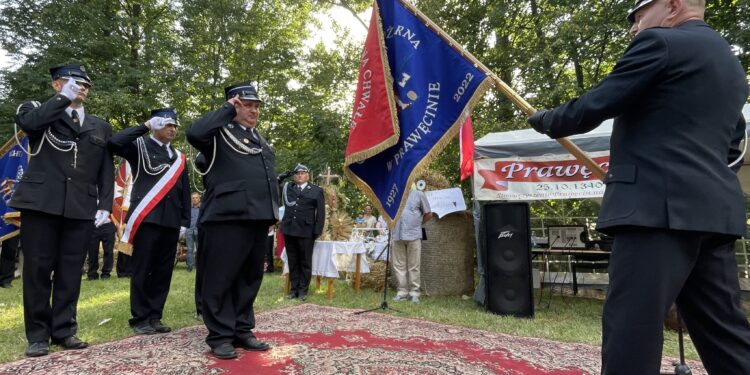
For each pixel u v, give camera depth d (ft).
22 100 45.19
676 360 10.41
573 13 34.91
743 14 29.53
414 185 21.17
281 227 19.01
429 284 21.74
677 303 5.40
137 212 12.10
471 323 14.28
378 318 14.43
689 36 4.70
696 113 4.55
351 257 21.02
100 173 11.52
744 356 4.91
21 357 9.55
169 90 49.37
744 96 4.91
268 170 10.61
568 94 35.40
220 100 52.11
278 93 56.08
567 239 20.42
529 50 38.19
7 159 15.74
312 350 10.14
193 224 30.48
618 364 4.51
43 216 10.23
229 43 54.85
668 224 4.37
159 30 53.42
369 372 8.61
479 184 18.62
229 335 9.74
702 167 4.46
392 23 10.39
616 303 4.68
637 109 4.83
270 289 21.50
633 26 5.65
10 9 46.32
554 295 22.67
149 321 12.45
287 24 61.11
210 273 9.84
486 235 17.26
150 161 12.73
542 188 17.67
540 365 9.55
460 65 9.18
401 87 9.93
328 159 48.83
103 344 10.64
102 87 45.55
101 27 48.21
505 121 37.24
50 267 10.36
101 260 30.66
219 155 10.17
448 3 41.09
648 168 4.60
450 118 9.18
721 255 5.04
